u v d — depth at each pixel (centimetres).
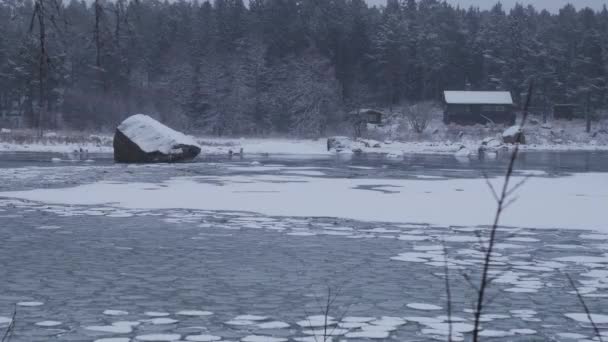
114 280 926
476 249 1204
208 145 7150
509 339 668
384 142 7900
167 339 656
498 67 13275
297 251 1171
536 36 12781
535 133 10138
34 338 654
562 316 760
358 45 12412
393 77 12538
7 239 1264
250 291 870
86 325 704
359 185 2472
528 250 1200
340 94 10819
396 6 15912
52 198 1970
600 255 1152
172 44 11725
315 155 5500
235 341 652
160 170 3156
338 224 1520
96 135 7612
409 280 943
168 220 1552
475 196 2108
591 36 11531
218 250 1173
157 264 1042
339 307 793
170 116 10125
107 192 2150
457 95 11056
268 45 12012
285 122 10775
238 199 1988
